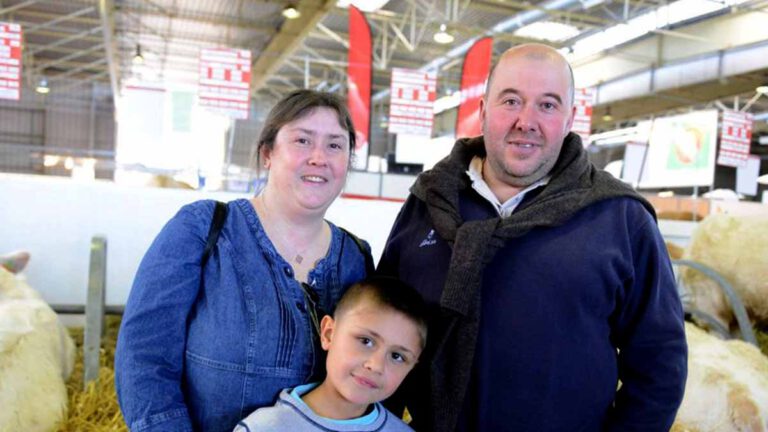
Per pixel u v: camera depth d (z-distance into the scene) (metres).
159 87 5.60
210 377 1.24
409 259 1.51
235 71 6.09
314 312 1.33
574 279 1.33
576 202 1.36
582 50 11.06
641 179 8.88
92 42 12.48
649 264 1.38
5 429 1.77
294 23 9.46
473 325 1.33
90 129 17.33
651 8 9.30
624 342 1.43
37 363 2.01
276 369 1.27
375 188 6.06
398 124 6.41
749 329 2.90
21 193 2.95
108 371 2.32
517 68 1.41
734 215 3.82
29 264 2.96
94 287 2.24
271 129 1.36
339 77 14.66
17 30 4.99
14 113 16.86
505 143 1.42
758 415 2.07
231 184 7.93
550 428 1.36
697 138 7.48
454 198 1.47
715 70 9.59
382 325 1.21
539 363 1.34
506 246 1.39
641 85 11.06
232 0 9.09
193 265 1.27
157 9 9.88
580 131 7.86
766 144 15.50
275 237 1.37
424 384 1.45
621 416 1.40
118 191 3.07
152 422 1.17
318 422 1.19
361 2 9.49
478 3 9.49
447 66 12.57
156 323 1.22
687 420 2.14
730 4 8.77
